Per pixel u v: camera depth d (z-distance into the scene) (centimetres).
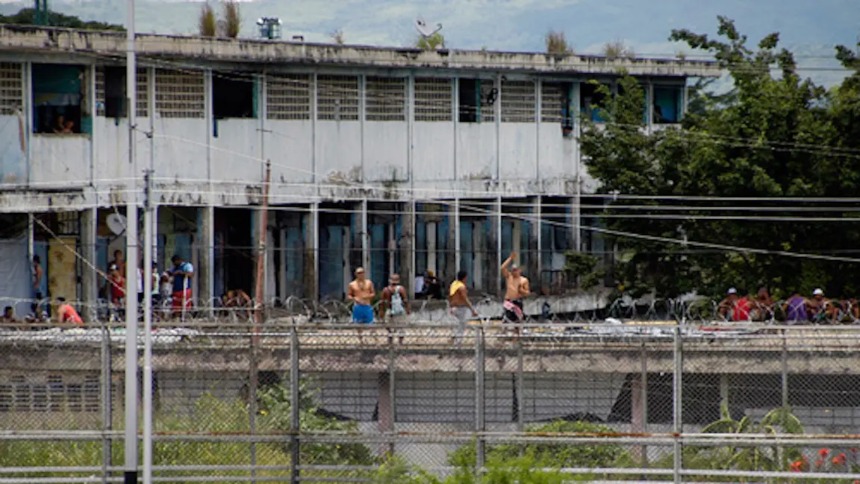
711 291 11506
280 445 7725
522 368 7694
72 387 7856
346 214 12612
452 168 12862
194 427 7725
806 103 11856
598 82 12706
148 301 7006
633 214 11825
